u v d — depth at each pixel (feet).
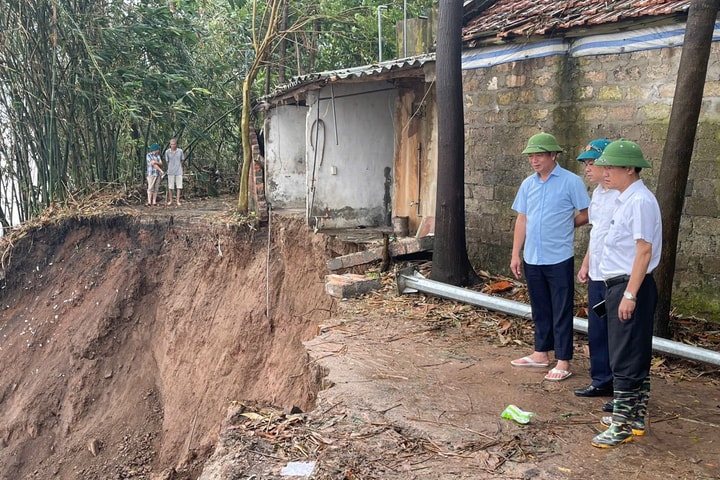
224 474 12.61
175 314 42.65
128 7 54.29
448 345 19.99
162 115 52.85
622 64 24.13
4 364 44.50
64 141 55.57
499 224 28.81
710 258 22.12
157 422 39.65
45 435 40.45
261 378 35.96
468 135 29.71
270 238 40.57
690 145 18.47
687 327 21.36
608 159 13.04
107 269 46.96
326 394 16.12
